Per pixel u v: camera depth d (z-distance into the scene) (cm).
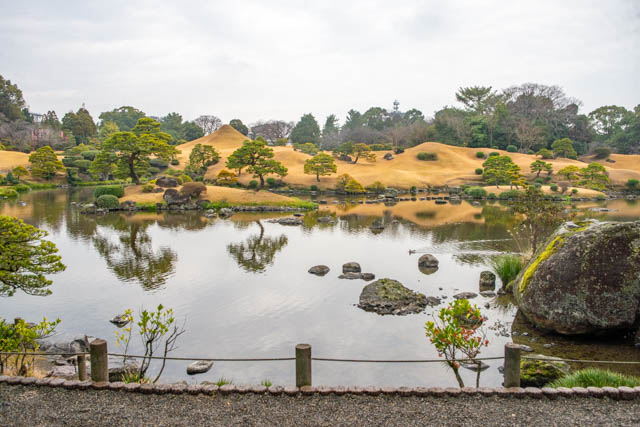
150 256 2870
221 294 2072
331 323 1702
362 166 10238
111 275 2403
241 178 8806
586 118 12975
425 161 10725
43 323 1257
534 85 12975
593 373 1010
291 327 1664
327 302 1950
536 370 1149
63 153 11206
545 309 1462
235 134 14150
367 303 1889
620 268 1362
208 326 1677
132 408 852
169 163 10306
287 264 2664
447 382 1234
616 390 866
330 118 18788
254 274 2433
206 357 1416
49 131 12094
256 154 7494
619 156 11144
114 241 3378
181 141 14600
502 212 5291
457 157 10844
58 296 2050
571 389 883
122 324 1706
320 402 866
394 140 13125
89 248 3108
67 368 1268
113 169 7944
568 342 1449
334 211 5534
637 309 1353
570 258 1440
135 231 3859
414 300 1909
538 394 873
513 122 12275
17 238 1403
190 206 5669
